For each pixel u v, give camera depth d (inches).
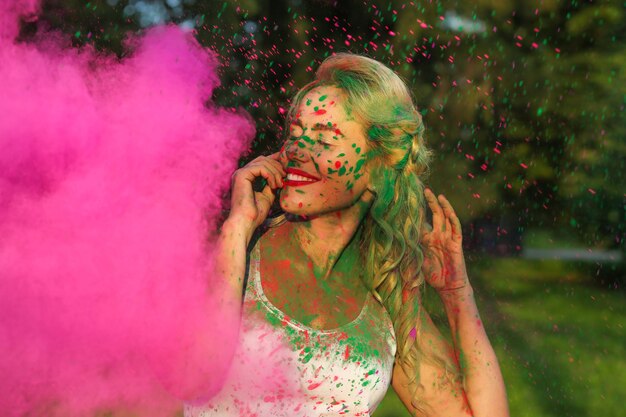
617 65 504.7
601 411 238.1
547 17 486.6
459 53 436.5
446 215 82.4
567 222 579.2
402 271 79.6
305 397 71.1
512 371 283.7
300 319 72.3
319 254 75.5
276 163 75.5
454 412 80.0
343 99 74.9
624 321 419.2
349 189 74.9
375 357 74.5
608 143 526.3
